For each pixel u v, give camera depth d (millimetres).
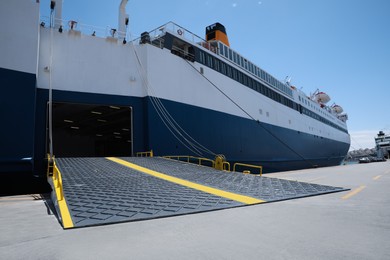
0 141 10719
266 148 25734
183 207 5758
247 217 4816
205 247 3211
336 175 15438
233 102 21859
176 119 16562
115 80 15109
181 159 16375
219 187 8312
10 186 10906
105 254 3088
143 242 3510
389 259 2670
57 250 3305
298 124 34312
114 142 33625
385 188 8461
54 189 7430
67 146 27688
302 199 6828
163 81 16375
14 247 3490
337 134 52594
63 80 13812
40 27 13688
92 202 6098
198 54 19312
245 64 25625
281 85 32281
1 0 11391
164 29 17406
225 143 20172
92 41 14883
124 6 17156
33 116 11609
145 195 6852
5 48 11250
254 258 2799
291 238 3461
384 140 71250
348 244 3152
